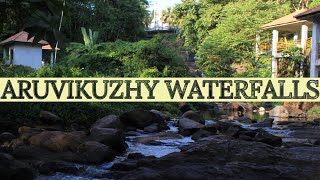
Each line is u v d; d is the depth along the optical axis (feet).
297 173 17.40
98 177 17.95
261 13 98.84
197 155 20.10
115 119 31.65
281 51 79.51
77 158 20.70
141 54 62.23
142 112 36.83
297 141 30.17
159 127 36.68
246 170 17.22
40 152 21.29
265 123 42.80
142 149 25.95
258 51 87.15
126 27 120.47
